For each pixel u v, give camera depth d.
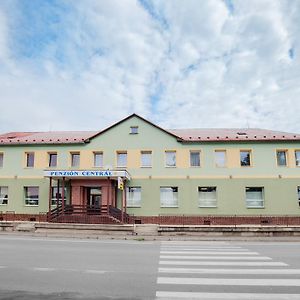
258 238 20.86
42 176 30.47
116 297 6.78
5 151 31.38
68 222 26.17
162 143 30.11
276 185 28.72
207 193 29.22
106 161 30.25
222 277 8.81
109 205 27.20
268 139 29.36
